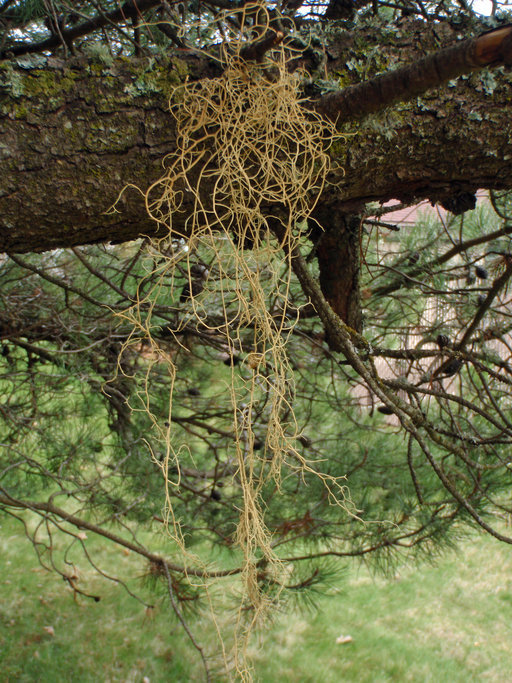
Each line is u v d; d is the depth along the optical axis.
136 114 1.07
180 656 3.55
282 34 0.92
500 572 4.43
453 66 0.85
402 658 3.59
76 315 2.37
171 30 1.68
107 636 3.67
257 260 1.14
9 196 1.07
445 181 1.21
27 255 2.52
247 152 1.07
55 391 2.47
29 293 2.52
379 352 1.58
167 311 2.11
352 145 1.13
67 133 1.05
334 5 1.51
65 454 2.43
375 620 3.93
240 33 0.97
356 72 1.10
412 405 1.58
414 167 1.17
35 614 3.83
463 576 4.40
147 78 1.06
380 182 1.20
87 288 2.56
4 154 1.04
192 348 2.83
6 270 2.49
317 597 2.49
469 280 2.41
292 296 2.33
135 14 1.81
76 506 4.51
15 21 2.05
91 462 2.58
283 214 1.23
